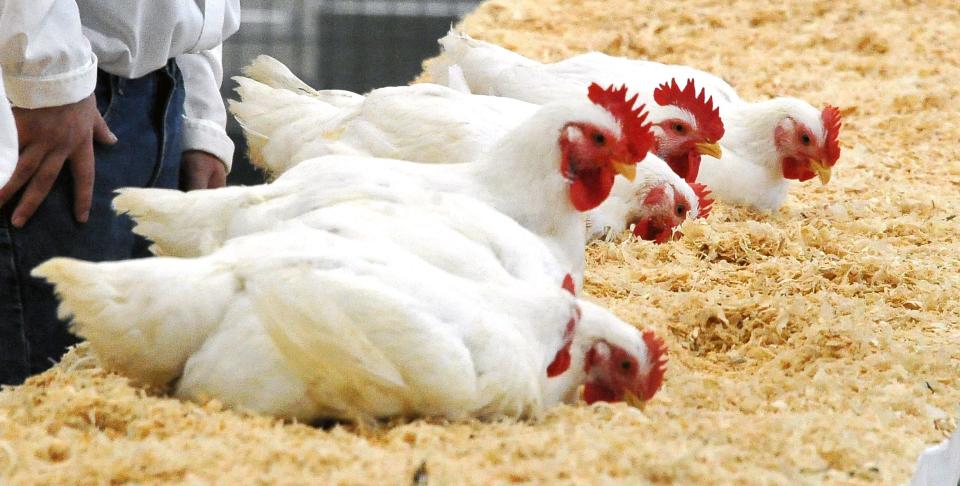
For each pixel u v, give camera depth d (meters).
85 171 4.48
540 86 6.32
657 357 3.71
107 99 4.69
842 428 3.50
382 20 11.95
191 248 3.80
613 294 5.04
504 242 3.63
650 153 5.92
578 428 3.29
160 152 4.89
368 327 3.12
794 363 4.41
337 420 3.32
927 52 9.03
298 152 5.36
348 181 3.86
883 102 8.24
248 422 3.16
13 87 4.15
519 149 4.05
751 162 6.48
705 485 2.96
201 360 3.23
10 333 4.62
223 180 5.38
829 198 6.83
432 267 3.38
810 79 8.55
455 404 3.21
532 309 3.42
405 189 3.82
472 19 9.32
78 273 3.21
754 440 3.34
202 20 4.84
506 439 3.13
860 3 9.80
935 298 5.08
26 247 4.56
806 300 4.90
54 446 3.02
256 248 3.40
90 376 3.52
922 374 4.27
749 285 5.20
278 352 3.17
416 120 5.13
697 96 6.21
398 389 3.17
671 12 9.52
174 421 3.16
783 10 9.62
